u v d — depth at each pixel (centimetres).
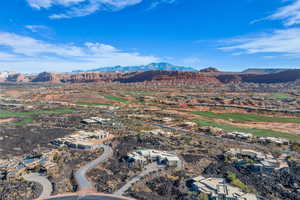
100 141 10888
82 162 8231
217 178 6856
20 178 6975
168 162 7994
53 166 7688
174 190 6291
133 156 8425
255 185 6631
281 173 7394
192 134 12212
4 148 9856
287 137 12012
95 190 6288
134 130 12862
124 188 6394
